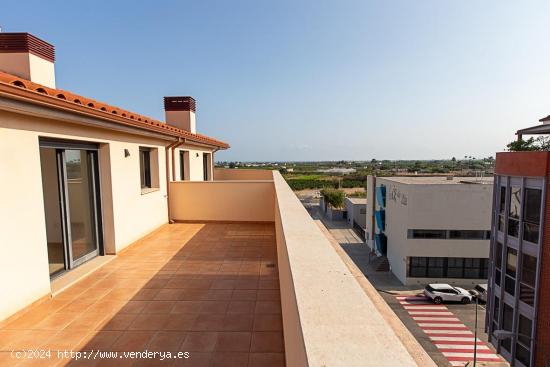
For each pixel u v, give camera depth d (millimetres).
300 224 2734
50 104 3281
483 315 16625
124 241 5730
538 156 10820
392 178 26156
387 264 24328
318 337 893
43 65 5125
